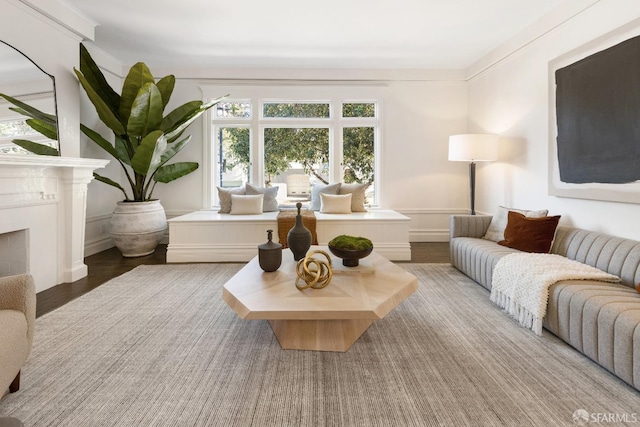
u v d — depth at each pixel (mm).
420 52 4457
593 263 2420
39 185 2971
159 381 1669
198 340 2094
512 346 2016
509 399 1527
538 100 3471
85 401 1517
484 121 4598
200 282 3266
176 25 3646
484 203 4660
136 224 4133
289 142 5285
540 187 3445
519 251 2891
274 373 1738
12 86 2711
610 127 2531
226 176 5270
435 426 1364
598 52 2627
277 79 5035
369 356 1906
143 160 3926
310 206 5078
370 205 5344
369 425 1372
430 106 5133
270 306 1738
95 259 4191
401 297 1968
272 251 2254
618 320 1636
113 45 4180
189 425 1371
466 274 3393
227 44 4168
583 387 1615
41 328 2250
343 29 3762
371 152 5316
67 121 3305
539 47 3453
